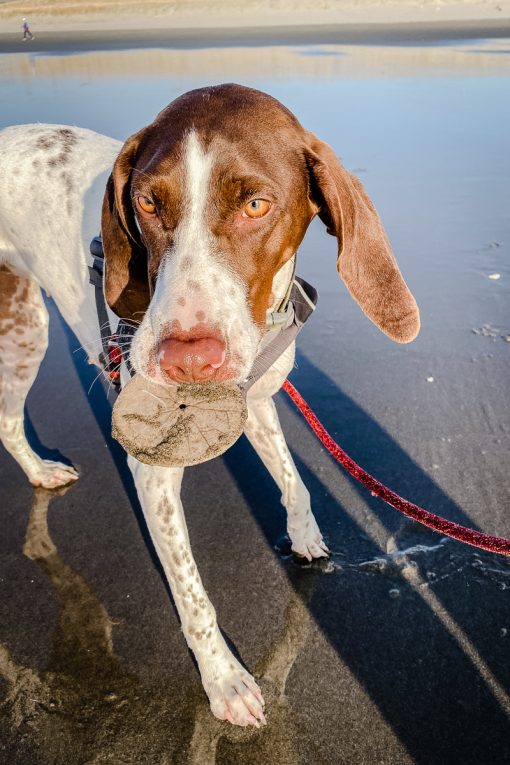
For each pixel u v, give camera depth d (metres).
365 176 1.43
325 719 0.45
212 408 0.41
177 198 0.37
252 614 0.52
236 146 0.37
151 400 0.41
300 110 2.11
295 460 0.67
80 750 0.44
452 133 1.75
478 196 1.29
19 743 0.44
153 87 2.70
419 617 0.51
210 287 0.35
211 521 0.61
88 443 0.72
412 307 0.44
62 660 0.50
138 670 0.49
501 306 0.90
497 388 0.74
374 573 0.55
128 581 0.56
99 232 0.51
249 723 0.45
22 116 2.16
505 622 0.50
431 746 0.43
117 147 0.57
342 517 0.60
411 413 0.72
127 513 0.63
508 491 0.61
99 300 0.50
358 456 0.67
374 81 2.66
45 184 0.55
